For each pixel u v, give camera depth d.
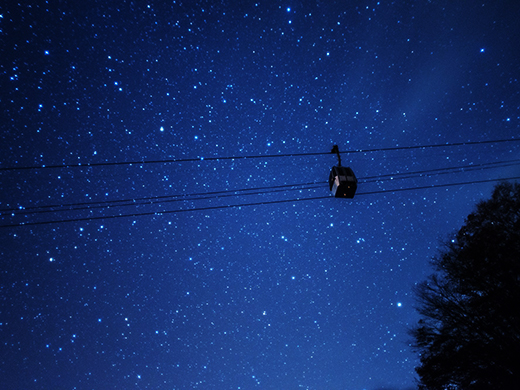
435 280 9.07
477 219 8.77
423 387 8.82
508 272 7.74
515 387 7.29
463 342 8.23
